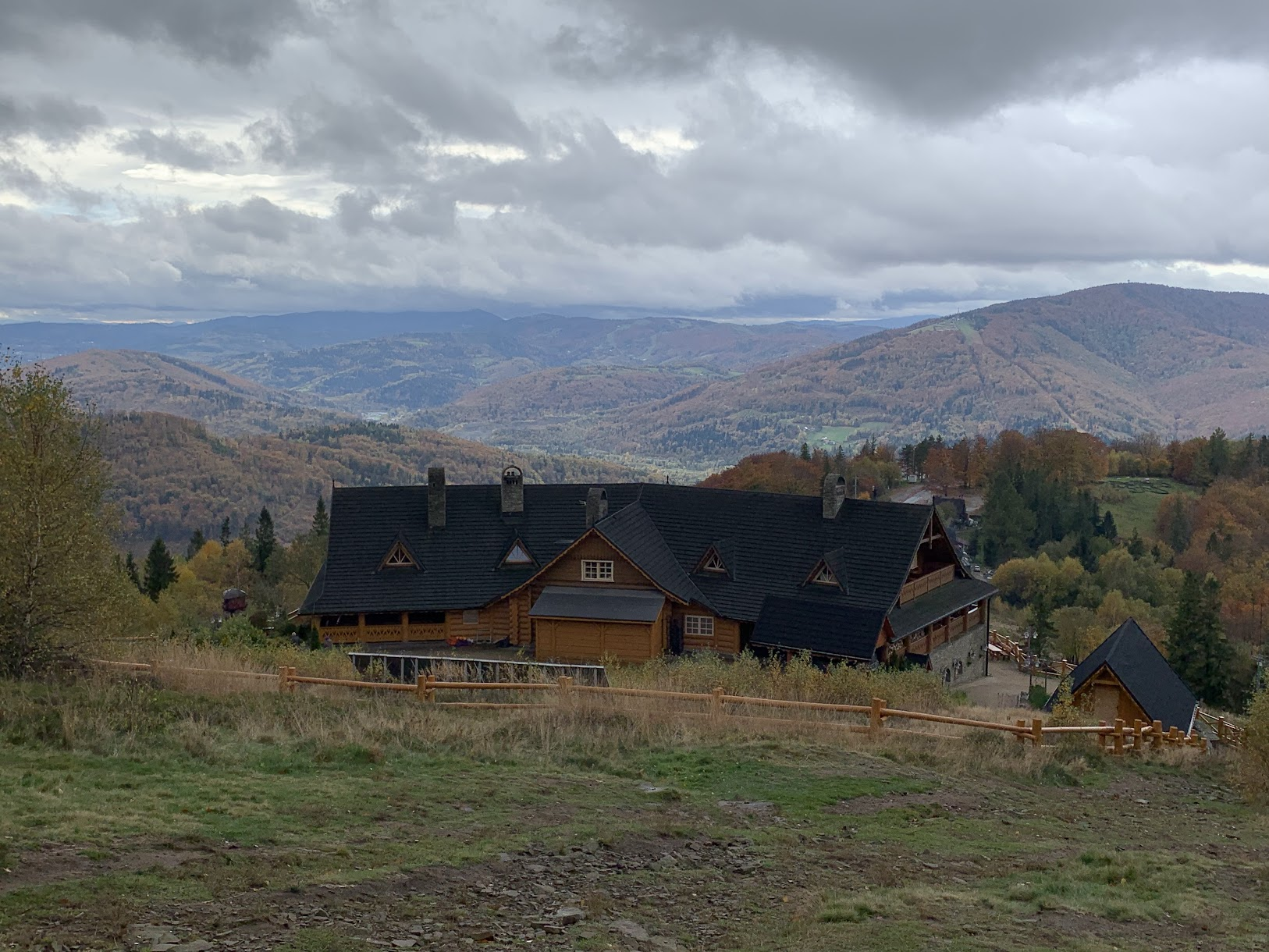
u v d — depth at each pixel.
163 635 36.56
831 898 12.36
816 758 21.28
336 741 19.05
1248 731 24.89
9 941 8.88
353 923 10.31
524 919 11.05
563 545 49.66
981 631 54.62
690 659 42.50
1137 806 21.23
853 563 45.88
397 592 48.16
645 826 15.30
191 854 11.85
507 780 17.59
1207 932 12.26
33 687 21.27
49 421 23.81
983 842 16.52
